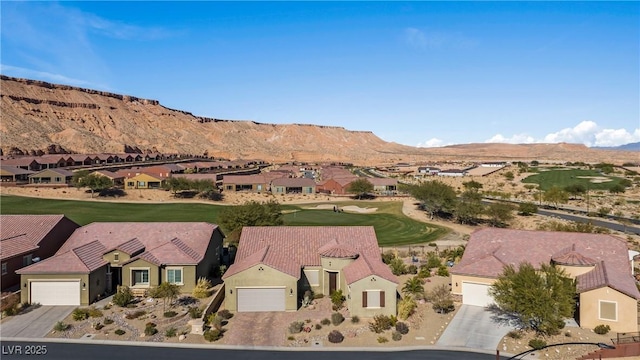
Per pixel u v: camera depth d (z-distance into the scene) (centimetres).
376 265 4094
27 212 8719
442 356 3109
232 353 3138
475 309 4034
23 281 3969
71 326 3541
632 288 3603
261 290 3975
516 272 3772
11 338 3316
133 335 3397
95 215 8894
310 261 4406
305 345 3281
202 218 9050
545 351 3173
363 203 11494
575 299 3775
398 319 3734
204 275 4666
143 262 4319
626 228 8181
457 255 6009
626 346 3056
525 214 9819
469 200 9581
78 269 4006
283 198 12175
